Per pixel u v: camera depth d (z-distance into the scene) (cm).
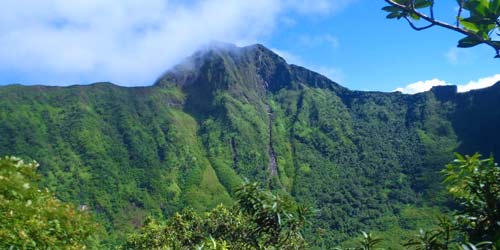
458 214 416
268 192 541
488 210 401
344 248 461
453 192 435
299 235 536
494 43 256
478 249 341
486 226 403
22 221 811
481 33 257
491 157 415
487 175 407
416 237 421
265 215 532
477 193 408
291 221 534
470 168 415
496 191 407
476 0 249
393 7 273
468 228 416
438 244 411
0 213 795
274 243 535
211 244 537
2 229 763
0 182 837
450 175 427
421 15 268
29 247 826
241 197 541
